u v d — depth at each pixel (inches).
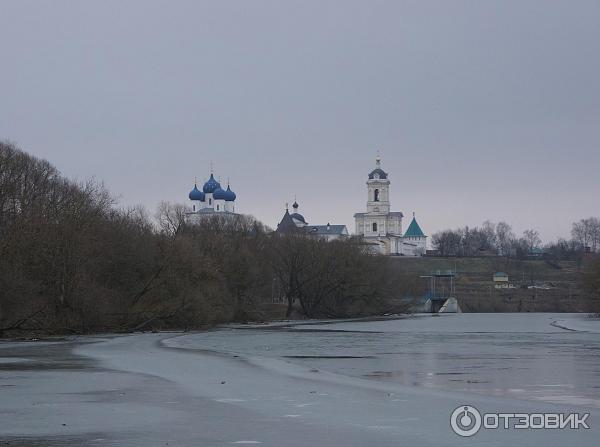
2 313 3516.2
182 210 6491.1
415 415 1186.0
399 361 2256.4
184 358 2299.5
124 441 990.4
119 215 5036.9
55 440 999.0
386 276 7317.9
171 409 1244.5
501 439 1010.7
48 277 3828.7
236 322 5634.8
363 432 1047.0
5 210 4288.9
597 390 1517.0
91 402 1322.6
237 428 1075.9
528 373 1875.0
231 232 6732.3
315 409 1244.5
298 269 6678.2
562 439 1013.8
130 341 3262.8
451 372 1904.5
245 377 1738.4
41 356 2373.3
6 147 4766.2
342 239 7194.9
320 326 5275.6
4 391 1475.1
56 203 4409.5
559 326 5132.9
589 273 7027.6
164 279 4522.6
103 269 4325.8
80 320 3892.7
